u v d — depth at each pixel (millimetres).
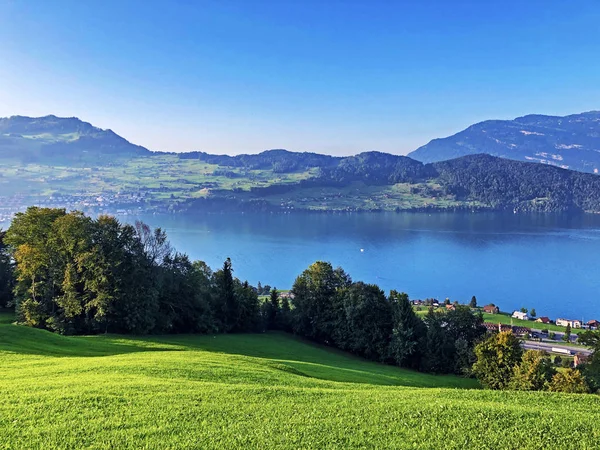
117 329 47812
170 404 15852
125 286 47094
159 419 14195
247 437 12852
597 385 37594
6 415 14203
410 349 55219
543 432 13633
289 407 16172
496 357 41781
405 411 15703
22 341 32594
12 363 25406
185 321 56344
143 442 12305
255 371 25969
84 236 45781
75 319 46438
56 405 15297
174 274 56406
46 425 13383
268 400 17203
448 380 48656
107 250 46312
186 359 29281
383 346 58250
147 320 48250
